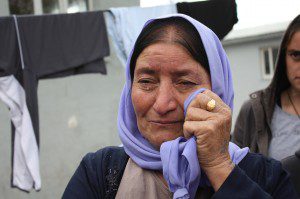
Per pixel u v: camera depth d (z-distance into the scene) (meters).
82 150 6.09
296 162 1.70
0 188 5.79
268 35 9.51
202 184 1.12
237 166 1.06
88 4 5.99
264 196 1.03
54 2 5.96
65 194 1.20
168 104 1.10
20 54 3.48
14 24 3.46
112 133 6.20
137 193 1.13
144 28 1.17
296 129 2.30
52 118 5.95
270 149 2.34
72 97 6.01
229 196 1.02
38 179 3.64
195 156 1.04
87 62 3.60
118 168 1.20
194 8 3.56
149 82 1.13
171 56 1.10
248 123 2.45
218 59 1.15
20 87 3.55
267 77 9.85
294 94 2.37
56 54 3.56
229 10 3.58
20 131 3.58
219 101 1.06
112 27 3.61
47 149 5.96
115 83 6.11
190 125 1.05
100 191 1.18
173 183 1.05
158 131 1.13
